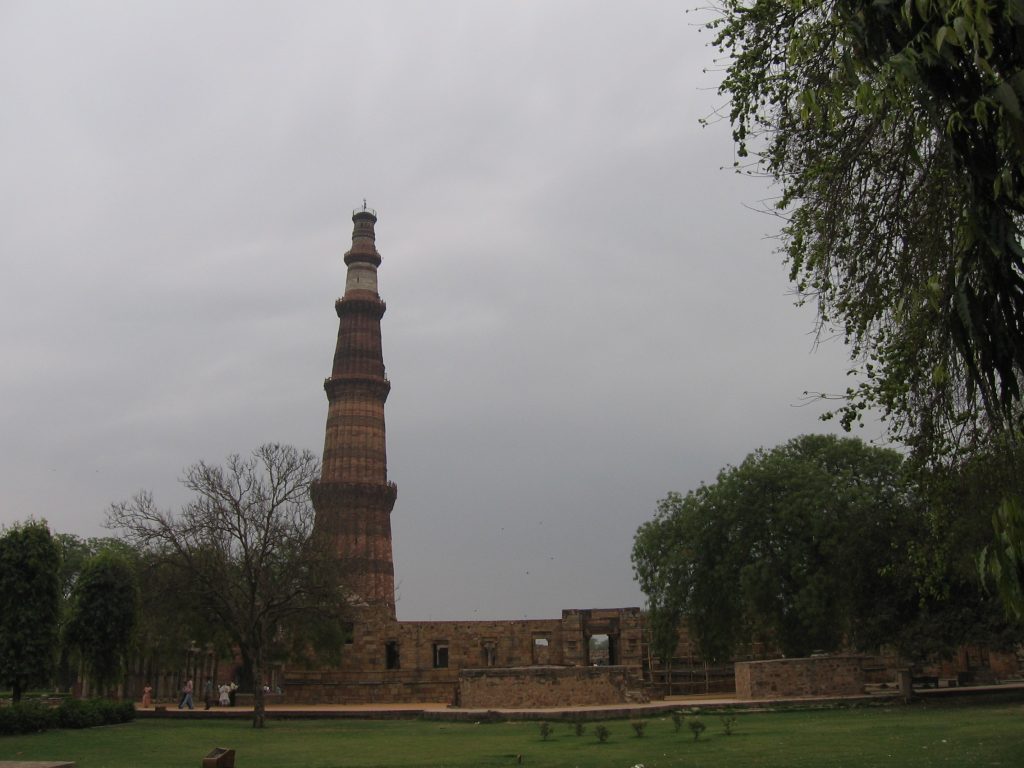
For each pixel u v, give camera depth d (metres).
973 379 9.62
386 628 71.06
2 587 38.12
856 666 48.41
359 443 90.75
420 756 28.20
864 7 9.20
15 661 37.56
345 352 95.19
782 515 52.28
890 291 13.02
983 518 14.92
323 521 58.34
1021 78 7.83
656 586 60.22
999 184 8.34
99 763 25.88
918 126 10.05
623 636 69.06
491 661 75.12
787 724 35.62
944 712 38.81
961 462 13.87
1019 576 8.09
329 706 64.31
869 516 48.31
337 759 27.67
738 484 55.84
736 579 55.50
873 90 10.37
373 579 85.50
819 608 49.81
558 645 70.75
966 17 7.69
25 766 20.78
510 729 39.31
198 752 30.03
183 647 61.44
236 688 71.06
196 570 46.66
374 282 99.25
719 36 14.62
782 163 14.69
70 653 46.94
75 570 87.50
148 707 57.56
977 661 72.50
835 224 13.41
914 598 45.75
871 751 24.72
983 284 9.09
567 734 35.12
